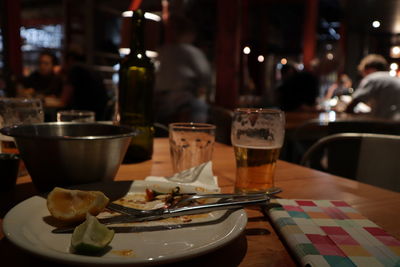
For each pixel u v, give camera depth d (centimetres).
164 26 424
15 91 495
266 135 73
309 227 56
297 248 48
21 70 613
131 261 37
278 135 73
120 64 116
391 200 78
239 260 48
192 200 68
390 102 417
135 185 72
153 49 215
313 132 286
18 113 86
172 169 103
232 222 53
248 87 777
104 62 718
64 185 68
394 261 45
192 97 297
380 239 52
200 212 58
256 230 59
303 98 473
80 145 64
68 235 50
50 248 45
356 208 72
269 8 1059
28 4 1033
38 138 61
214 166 109
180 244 49
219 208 58
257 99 593
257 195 65
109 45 729
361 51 1211
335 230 55
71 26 732
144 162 112
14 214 51
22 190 76
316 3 842
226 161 117
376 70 445
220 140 233
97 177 70
